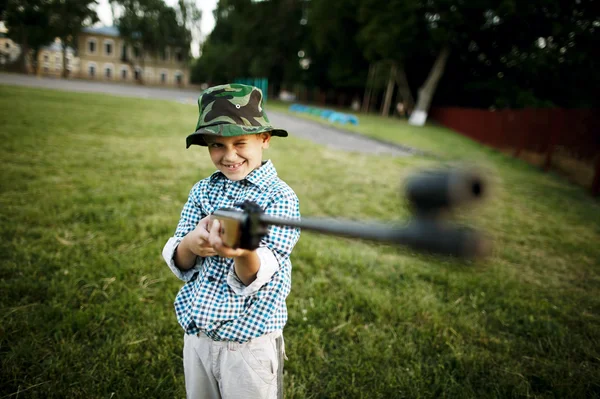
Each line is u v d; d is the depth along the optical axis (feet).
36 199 14.83
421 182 1.72
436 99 107.45
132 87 153.07
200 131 4.58
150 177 19.36
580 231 17.66
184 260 5.05
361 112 113.39
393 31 79.61
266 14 133.18
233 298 4.87
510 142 44.73
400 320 9.55
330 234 2.40
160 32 194.49
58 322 8.32
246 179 5.06
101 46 196.03
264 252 4.54
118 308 8.98
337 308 9.70
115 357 7.57
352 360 8.13
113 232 12.65
